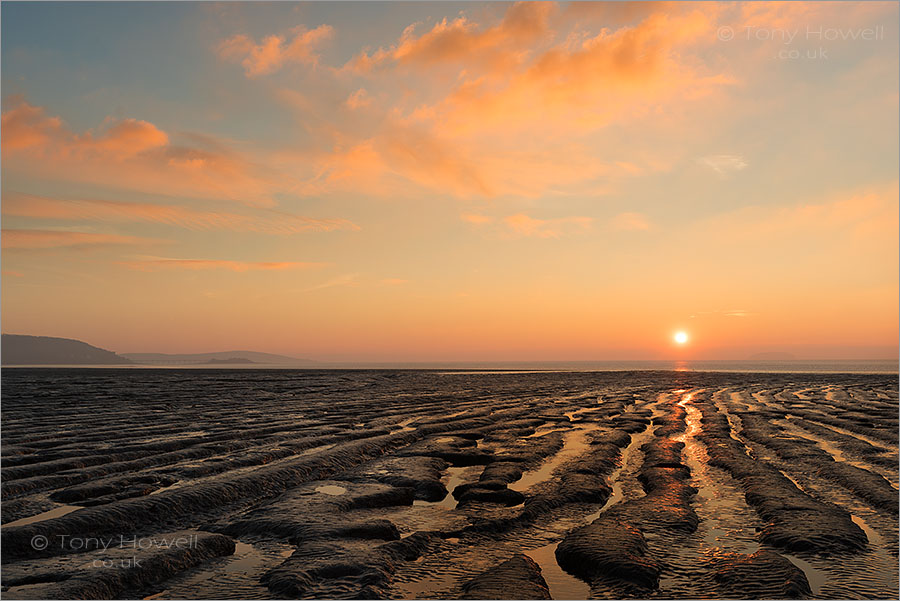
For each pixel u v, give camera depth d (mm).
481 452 17516
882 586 7898
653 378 73875
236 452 17875
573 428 23828
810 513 10875
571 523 10977
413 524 10758
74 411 28109
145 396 37875
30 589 7453
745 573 8180
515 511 11602
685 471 15055
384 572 8242
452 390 47250
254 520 10648
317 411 29062
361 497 12172
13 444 18250
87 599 7297
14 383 51094
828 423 25047
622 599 7574
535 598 7434
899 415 27953
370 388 49094
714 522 10828
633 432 23125
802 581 7879
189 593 7762
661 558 8922
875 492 12492
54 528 9688
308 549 9000
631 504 11766
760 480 13641
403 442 20000
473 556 9211
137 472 15125
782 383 61812
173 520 11031
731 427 24312
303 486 13312
